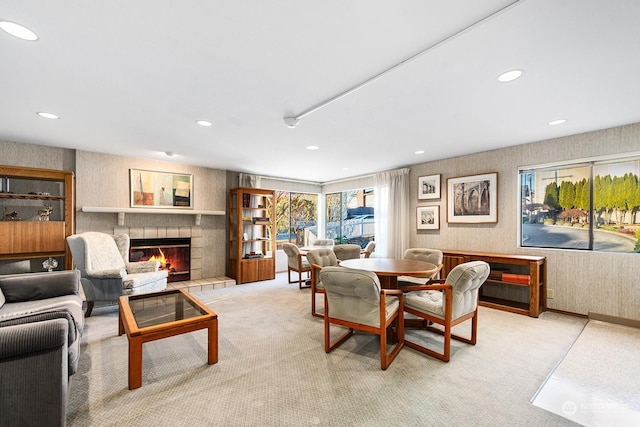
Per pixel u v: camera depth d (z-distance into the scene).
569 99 2.51
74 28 1.59
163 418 1.70
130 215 4.75
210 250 5.61
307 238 7.43
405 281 3.65
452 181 4.73
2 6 1.40
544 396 1.94
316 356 2.48
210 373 2.20
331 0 1.38
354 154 4.55
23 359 1.45
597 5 1.40
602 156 3.35
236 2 1.39
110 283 3.43
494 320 3.41
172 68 2.03
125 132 3.47
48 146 4.08
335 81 2.21
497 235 4.22
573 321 3.37
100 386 2.02
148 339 2.05
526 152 3.94
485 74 2.10
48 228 3.80
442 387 2.03
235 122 3.12
